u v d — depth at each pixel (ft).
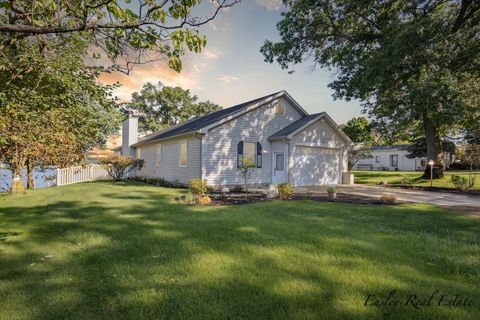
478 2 33.71
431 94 35.47
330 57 52.70
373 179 63.21
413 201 31.50
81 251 13.23
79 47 15.21
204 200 28.60
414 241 14.53
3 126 10.03
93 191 37.73
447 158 96.73
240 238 14.93
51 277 10.32
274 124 50.85
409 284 9.49
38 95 12.75
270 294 8.81
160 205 25.93
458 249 13.26
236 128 46.01
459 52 35.12
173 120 131.34
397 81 40.42
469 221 19.60
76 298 8.75
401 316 7.63
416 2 38.52
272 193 34.58
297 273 10.40
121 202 28.04
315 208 24.63
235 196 34.60
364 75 40.75
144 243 14.16
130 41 8.48
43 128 11.16
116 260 11.89
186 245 13.78
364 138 99.55
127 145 74.18
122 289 9.23
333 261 11.61
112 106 19.79
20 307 8.21
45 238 15.58
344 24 48.55
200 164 42.70
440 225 18.35
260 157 48.70
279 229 16.87
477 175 58.34
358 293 8.85
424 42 33.45
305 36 51.98
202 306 8.14
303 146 49.34
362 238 14.98
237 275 10.21
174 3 8.08
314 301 8.35
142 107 124.26
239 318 7.59
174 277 10.10
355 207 25.38
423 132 66.23
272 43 55.26
